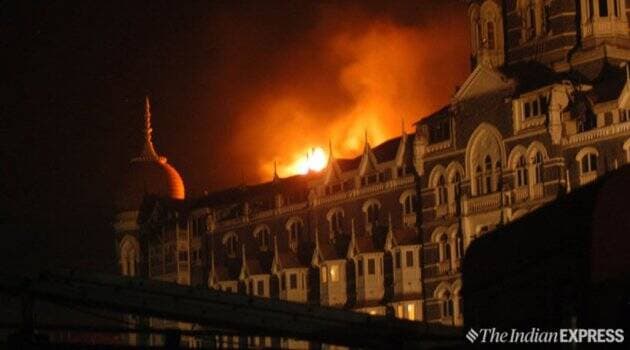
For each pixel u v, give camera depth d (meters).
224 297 68.25
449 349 58.19
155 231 199.12
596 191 52.66
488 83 149.25
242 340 172.25
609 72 144.38
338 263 168.50
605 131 138.38
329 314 67.75
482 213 149.50
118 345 56.72
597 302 51.72
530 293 57.25
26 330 58.84
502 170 147.50
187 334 60.75
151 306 67.94
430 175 156.50
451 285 153.25
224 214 189.25
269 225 181.25
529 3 153.62
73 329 59.09
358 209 167.75
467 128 151.75
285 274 175.00
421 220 158.00
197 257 193.00
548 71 148.38
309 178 176.62
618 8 148.25
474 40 159.25
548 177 142.50
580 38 148.50
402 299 158.38
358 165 168.00
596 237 51.97
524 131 145.12
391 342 63.72
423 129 158.75
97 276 67.12
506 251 60.19
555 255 55.16
